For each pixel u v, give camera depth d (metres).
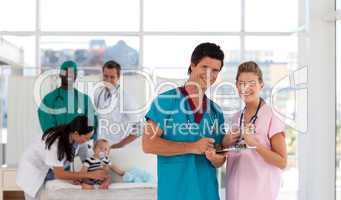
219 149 3.34
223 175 4.41
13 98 5.00
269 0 5.84
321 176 4.85
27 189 4.62
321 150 4.86
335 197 4.84
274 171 3.39
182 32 5.86
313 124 4.89
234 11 5.88
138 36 5.89
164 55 5.88
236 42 5.85
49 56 5.88
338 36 4.74
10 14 5.85
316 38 4.82
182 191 3.18
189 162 3.19
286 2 5.84
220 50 3.38
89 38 5.90
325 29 4.82
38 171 4.65
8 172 4.95
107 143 4.67
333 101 4.83
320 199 4.84
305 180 5.05
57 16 5.90
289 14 5.84
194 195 3.17
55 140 4.62
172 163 3.20
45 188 4.57
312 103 4.87
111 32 5.89
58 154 4.60
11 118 5.00
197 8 5.89
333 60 4.82
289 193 5.28
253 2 5.85
